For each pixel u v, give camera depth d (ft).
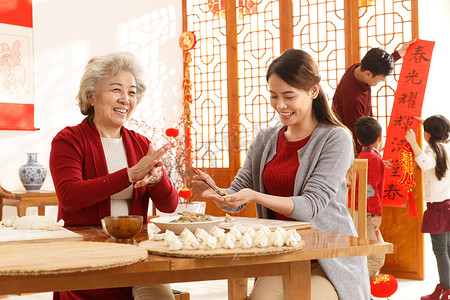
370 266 12.28
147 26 20.27
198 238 4.75
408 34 15.53
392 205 14.89
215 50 20.06
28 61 17.16
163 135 20.02
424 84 14.66
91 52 18.79
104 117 6.99
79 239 5.12
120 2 19.57
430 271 16.28
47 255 4.11
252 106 18.93
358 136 12.84
